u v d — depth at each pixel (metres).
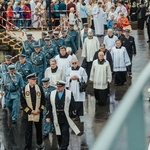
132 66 36.19
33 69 28.03
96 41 32.50
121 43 31.89
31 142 19.69
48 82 21.06
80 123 23.27
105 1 54.47
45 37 32.34
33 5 45.84
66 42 33.69
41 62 28.14
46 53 30.98
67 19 43.62
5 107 24.45
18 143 20.95
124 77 30.94
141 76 3.27
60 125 18.89
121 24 43.53
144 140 2.99
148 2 62.25
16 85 24.00
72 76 23.59
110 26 50.38
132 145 2.87
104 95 26.30
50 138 21.02
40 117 19.62
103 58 26.55
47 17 44.56
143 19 55.62
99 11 48.81
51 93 18.73
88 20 49.72
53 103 18.62
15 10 45.12
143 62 37.28
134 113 2.91
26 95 19.42
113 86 30.94
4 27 43.84
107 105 26.55
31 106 19.47
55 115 18.70
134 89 3.04
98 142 2.67
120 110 2.82
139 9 55.84
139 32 53.88
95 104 26.81
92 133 21.59
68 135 18.91
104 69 26.28
